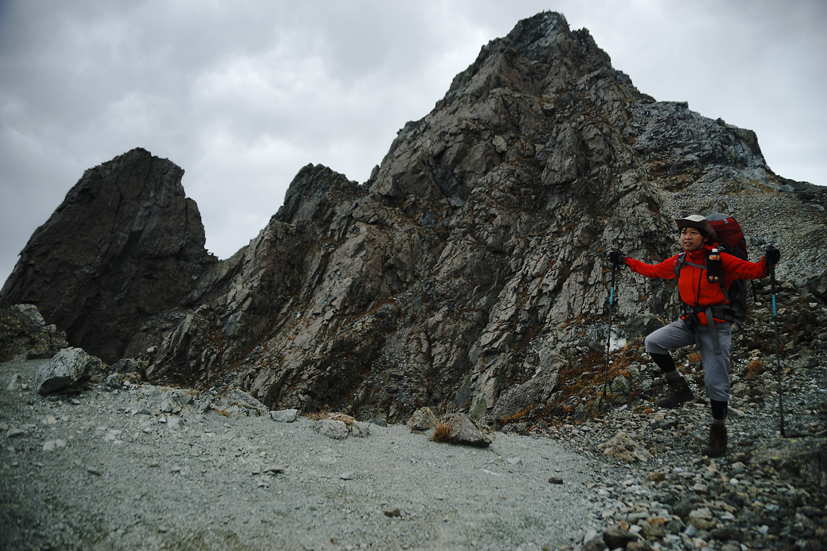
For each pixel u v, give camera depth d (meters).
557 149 31.42
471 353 24.05
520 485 5.69
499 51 45.00
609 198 26.22
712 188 25.61
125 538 3.54
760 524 3.69
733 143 28.36
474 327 25.72
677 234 22.23
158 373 29.45
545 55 48.06
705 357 5.38
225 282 46.06
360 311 29.73
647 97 40.38
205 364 30.34
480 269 28.45
